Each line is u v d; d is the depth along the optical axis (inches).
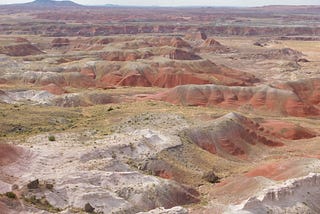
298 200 1932.8
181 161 2623.0
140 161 2488.9
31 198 1845.5
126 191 2034.9
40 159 2282.2
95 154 2416.3
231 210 1916.8
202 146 3004.4
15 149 2293.3
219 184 2372.0
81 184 1993.1
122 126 3110.2
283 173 2390.5
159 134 2878.9
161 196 2049.7
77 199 1895.9
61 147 2482.8
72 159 2326.5
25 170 2158.0
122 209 1903.3
